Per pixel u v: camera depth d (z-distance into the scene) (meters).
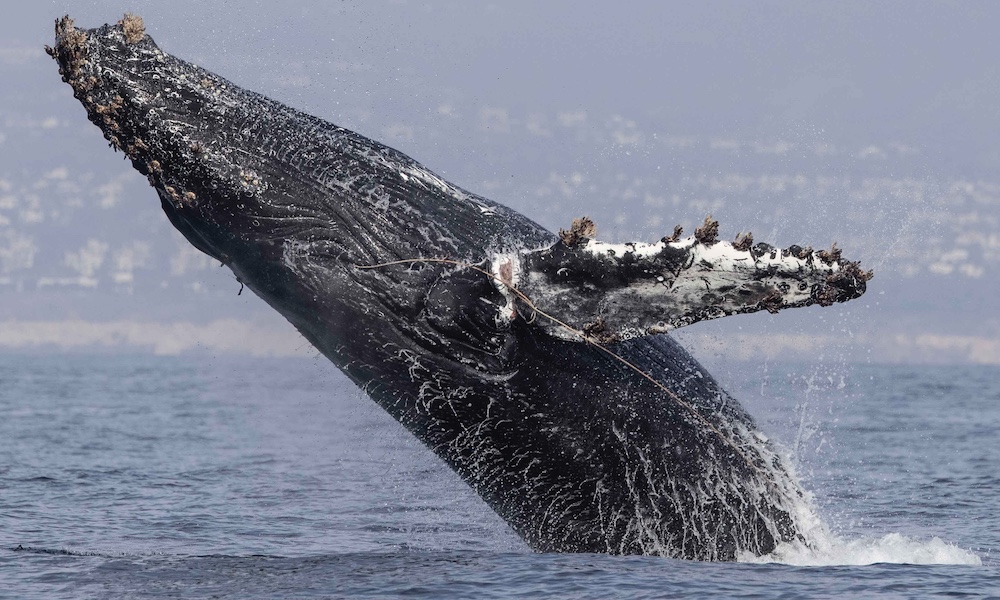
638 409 50.50
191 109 47.81
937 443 116.50
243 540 60.41
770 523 52.78
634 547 52.38
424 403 50.00
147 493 79.25
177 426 145.12
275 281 49.19
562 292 45.53
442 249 48.22
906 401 190.25
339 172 48.94
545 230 49.91
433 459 60.47
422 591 44.09
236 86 49.44
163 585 46.12
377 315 48.38
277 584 45.91
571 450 50.38
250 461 102.94
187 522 66.44
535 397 49.41
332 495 77.88
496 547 57.47
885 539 59.31
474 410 49.69
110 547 57.66
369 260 48.22
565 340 46.47
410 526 64.75
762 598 42.62
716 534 52.19
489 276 46.47
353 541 59.97
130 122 47.38
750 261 43.22
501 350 47.97
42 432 132.88
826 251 42.81
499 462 51.31
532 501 52.44
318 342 50.50
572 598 42.75
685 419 51.31
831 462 98.50
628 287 44.75
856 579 45.88
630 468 50.97
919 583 45.19
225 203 48.25
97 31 47.34
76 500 75.19
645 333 45.12
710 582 44.97
